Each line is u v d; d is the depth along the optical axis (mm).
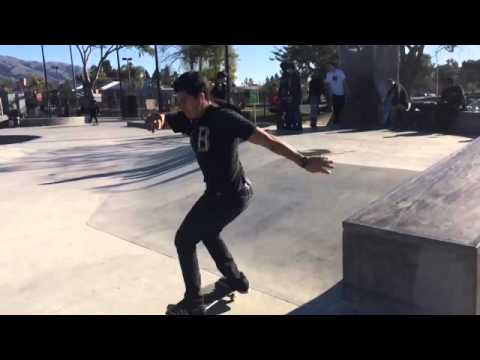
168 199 6492
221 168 3037
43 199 7273
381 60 12375
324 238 4438
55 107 44594
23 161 11672
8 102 37875
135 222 5754
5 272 4391
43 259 4684
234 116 2955
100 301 3686
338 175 5711
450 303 2834
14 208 6777
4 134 22547
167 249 4781
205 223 3111
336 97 12266
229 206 3102
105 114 44219
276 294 3645
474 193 3309
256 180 6191
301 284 3773
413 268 2961
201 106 3014
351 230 3227
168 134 19078
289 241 4543
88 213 6324
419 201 3365
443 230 2908
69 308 3590
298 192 5508
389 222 3131
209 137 2988
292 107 11219
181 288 3869
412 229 2979
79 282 4078
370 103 12641
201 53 42938
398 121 11984
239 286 3398
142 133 20047
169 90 37188
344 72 12867
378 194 4980
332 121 12648
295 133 10695
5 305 3695
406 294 3023
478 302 2754
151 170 8969
